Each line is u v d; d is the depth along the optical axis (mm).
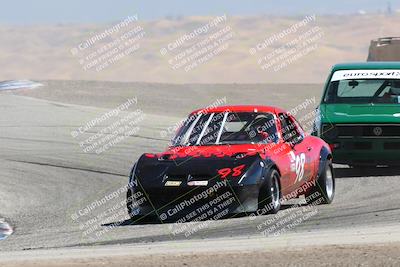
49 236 32094
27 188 45656
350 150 44656
